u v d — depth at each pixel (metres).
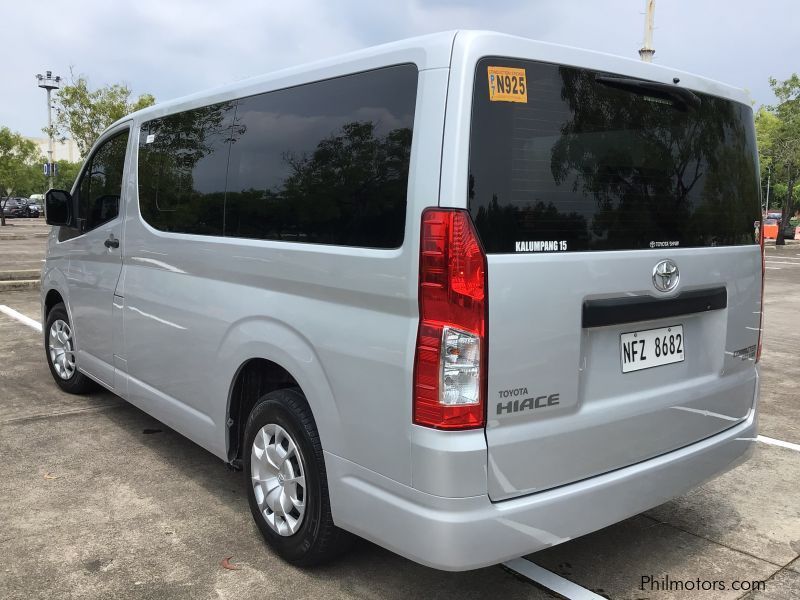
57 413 5.00
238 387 3.24
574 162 2.39
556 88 2.35
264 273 2.90
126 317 4.13
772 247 28.53
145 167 3.97
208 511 3.48
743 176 3.09
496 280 2.17
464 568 2.17
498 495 2.22
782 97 28.36
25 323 8.42
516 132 2.24
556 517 2.33
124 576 2.87
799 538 3.29
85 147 20.62
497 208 2.19
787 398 5.73
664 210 2.68
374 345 2.35
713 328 2.94
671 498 2.73
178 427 3.70
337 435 2.54
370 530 2.43
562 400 2.35
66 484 3.79
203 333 3.34
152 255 3.81
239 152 3.17
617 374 2.55
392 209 2.31
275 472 2.98
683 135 2.77
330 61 2.71
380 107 2.42
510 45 2.25
